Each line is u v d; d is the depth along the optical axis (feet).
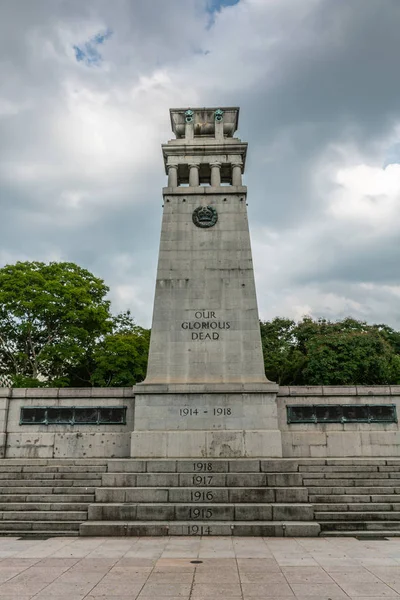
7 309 110.22
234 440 62.44
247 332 67.77
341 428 68.18
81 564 34.94
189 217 73.10
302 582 30.35
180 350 67.10
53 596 27.81
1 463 63.41
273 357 136.98
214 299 69.21
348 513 47.83
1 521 47.93
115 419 68.54
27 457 67.46
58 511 49.55
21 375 107.86
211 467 55.98
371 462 60.70
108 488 51.44
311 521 47.11
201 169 78.89
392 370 121.08
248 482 53.01
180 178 82.48
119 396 69.26
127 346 117.08
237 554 37.78
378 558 36.40
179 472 55.52
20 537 45.21
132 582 30.45
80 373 130.31
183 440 62.59
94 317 116.26
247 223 72.84
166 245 71.56
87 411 68.80
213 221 72.64
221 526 45.65
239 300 69.10
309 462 60.95
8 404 69.46
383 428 68.08
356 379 113.70
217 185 75.00
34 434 68.28
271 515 47.62
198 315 68.49
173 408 64.08
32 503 50.70
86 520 48.42
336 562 35.22
